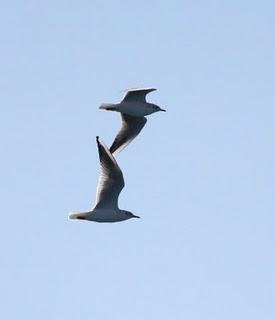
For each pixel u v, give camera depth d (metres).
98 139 28.30
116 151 34.34
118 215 28.84
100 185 28.61
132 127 34.88
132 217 29.08
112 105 33.28
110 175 28.53
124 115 34.59
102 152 28.36
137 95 33.28
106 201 28.81
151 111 33.59
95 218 28.70
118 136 34.69
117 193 28.75
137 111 33.34
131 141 34.94
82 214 28.72
